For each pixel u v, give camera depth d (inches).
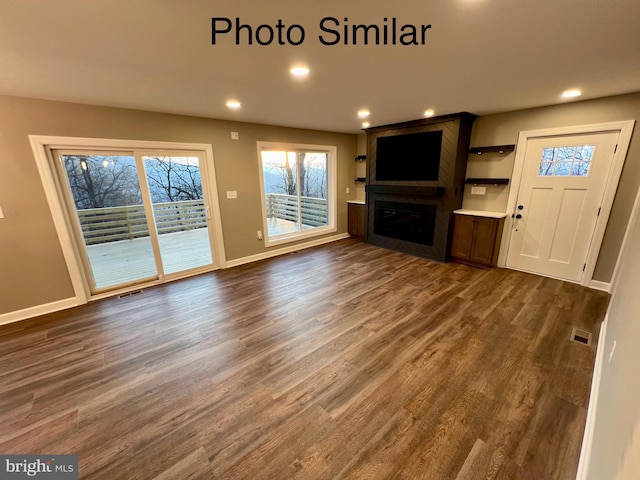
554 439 58.2
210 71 83.4
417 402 68.6
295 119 160.9
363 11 54.0
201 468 54.2
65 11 51.2
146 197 139.7
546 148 137.5
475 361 82.6
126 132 126.8
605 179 122.6
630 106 112.2
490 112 147.0
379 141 193.8
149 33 60.6
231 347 92.1
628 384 34.2
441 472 52.4
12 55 68.4
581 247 133.4
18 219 108.7
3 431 63.0
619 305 72.6
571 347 88.0
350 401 69.3
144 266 159.9
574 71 86.6
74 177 123.3
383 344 91.7
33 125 106.3
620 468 27.7
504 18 56.7
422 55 74.3
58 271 119.5
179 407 68.6
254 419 64.8
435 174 167.3
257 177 177.8
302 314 112.7
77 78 85.3
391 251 200.7
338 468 53.5
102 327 106.0
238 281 149.9
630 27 59.3
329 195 231.8
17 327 107.0
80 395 73.0
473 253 162.7
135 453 57.4
